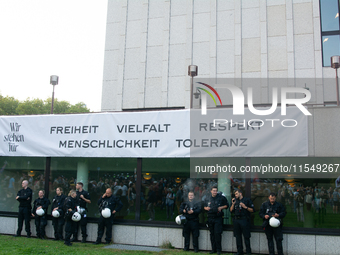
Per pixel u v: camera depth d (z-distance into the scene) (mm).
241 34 17562
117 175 10539
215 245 8844
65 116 11148
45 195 11109
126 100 18984
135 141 10328
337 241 8375
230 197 9414
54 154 11070
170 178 10008
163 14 19047
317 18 16688
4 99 67812
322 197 8891
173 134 10008
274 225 8164
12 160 11805
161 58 18688
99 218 9992
